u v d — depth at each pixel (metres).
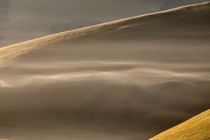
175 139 13.09
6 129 28.78
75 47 63.12
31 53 60.19
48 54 59.53
